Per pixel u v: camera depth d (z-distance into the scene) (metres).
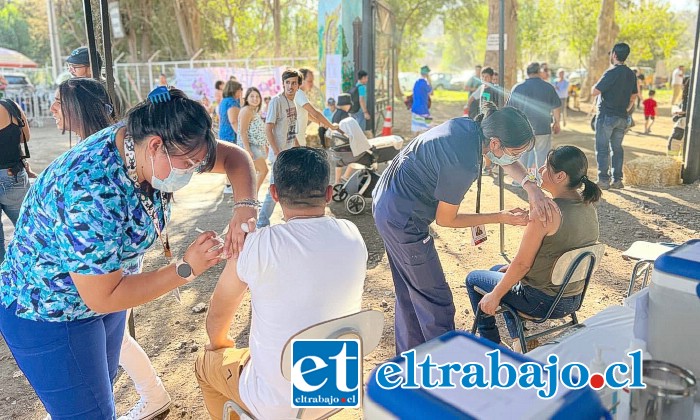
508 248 5.70
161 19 28.72
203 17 30.98
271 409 1.99
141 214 1.88
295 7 37.72
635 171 8.23
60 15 32.25
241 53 36.00
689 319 1.46
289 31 37.94
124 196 1.78
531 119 7.82
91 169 1.72
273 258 1.89
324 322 1.85
